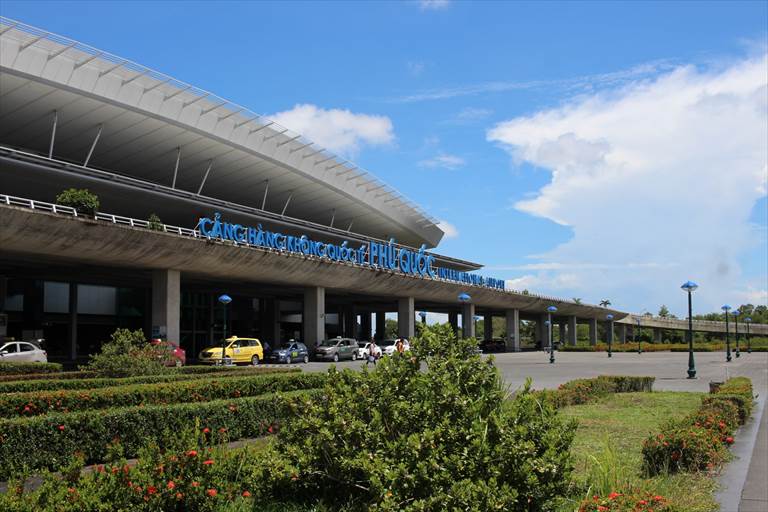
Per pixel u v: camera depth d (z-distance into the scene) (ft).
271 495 20.33
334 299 214.28
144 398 40.57
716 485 25.48
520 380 90.17
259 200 193.47
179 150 153.48
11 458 27.61
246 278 144.25
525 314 303.27
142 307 170.50
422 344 21.08
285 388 50.03
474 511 16.26
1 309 134.41
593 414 48.29
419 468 17.25
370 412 20.08
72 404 37.04
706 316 456.86
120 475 18.34
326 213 212.23
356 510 19.20
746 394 48.62
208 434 34.47
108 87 128.77
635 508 17.01
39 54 117.91
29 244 96.32
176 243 115.85
